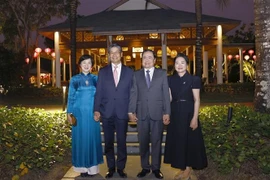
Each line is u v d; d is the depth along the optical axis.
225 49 25.50
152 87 5.09
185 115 4.98
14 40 29.86
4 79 19.30
